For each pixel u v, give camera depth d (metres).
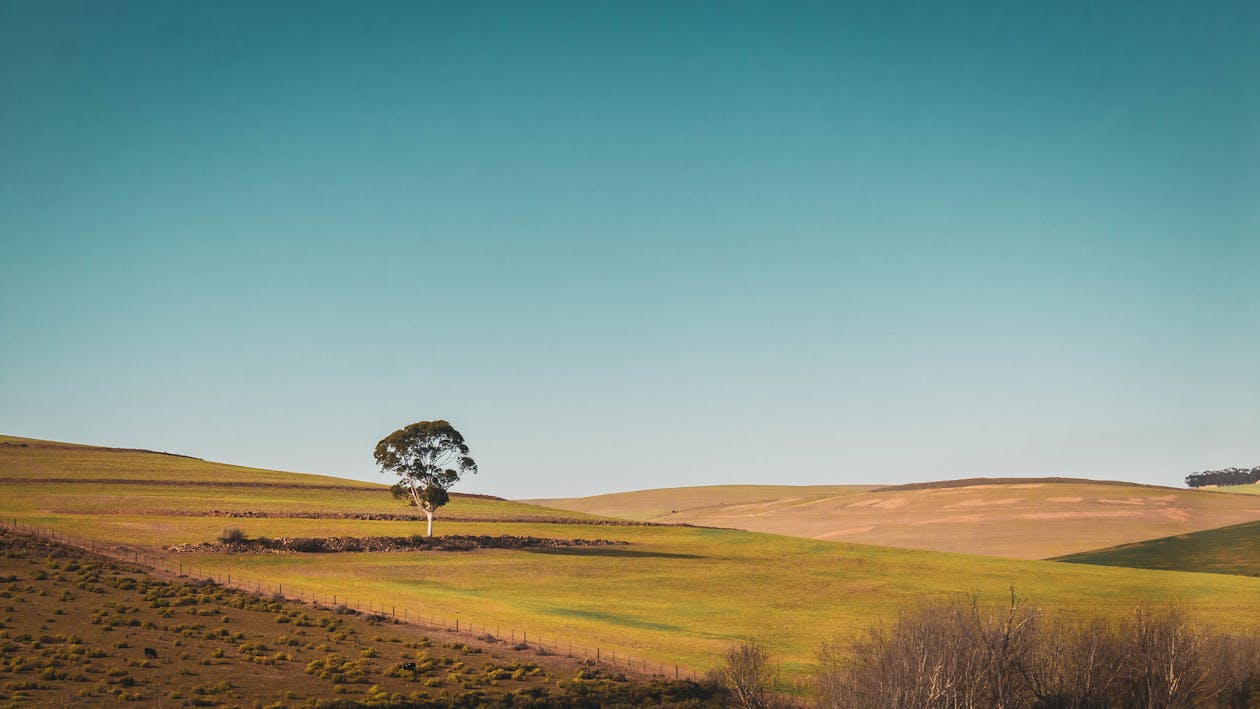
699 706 60.25
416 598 87.38
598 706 59.75
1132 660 62.34
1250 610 88.25
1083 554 148.38
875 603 92.50
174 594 81.44
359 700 56.66
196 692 55.84
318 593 87.00
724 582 102.00
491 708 57.81
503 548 116.19
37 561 89.19
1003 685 58.34
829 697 58.47
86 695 53.50
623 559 113.62
